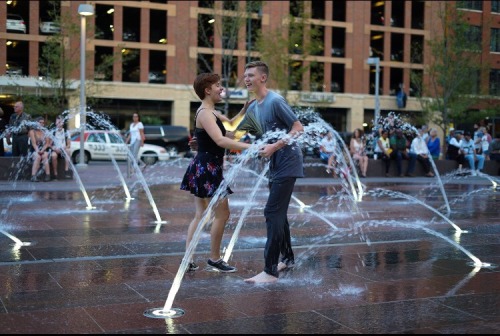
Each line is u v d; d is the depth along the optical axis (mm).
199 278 5629
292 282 5492
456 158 23219
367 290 5215
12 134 17375
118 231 8391
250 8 35562
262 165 20219
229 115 44094
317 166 20906
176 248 7129
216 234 5957
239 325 4195
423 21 49938
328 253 6918
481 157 22797
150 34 44656
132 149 19203
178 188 16016
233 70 43688
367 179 20406
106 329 4078
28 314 4410
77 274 5734
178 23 42969
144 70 42406
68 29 29672
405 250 7121
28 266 6059
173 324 4207
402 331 4082
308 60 42500
